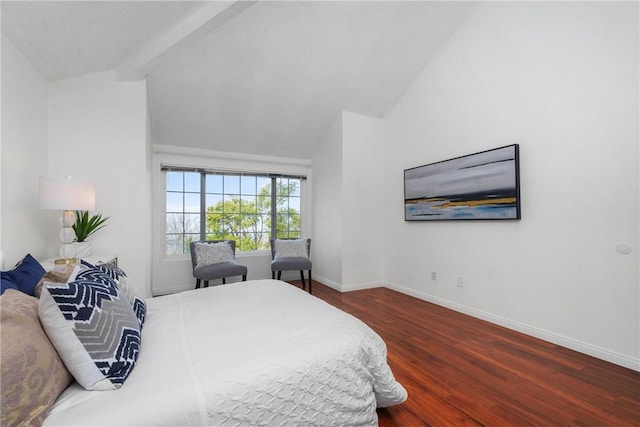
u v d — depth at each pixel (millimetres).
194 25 2268
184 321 1453
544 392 1730
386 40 3195
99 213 2627
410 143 3930
